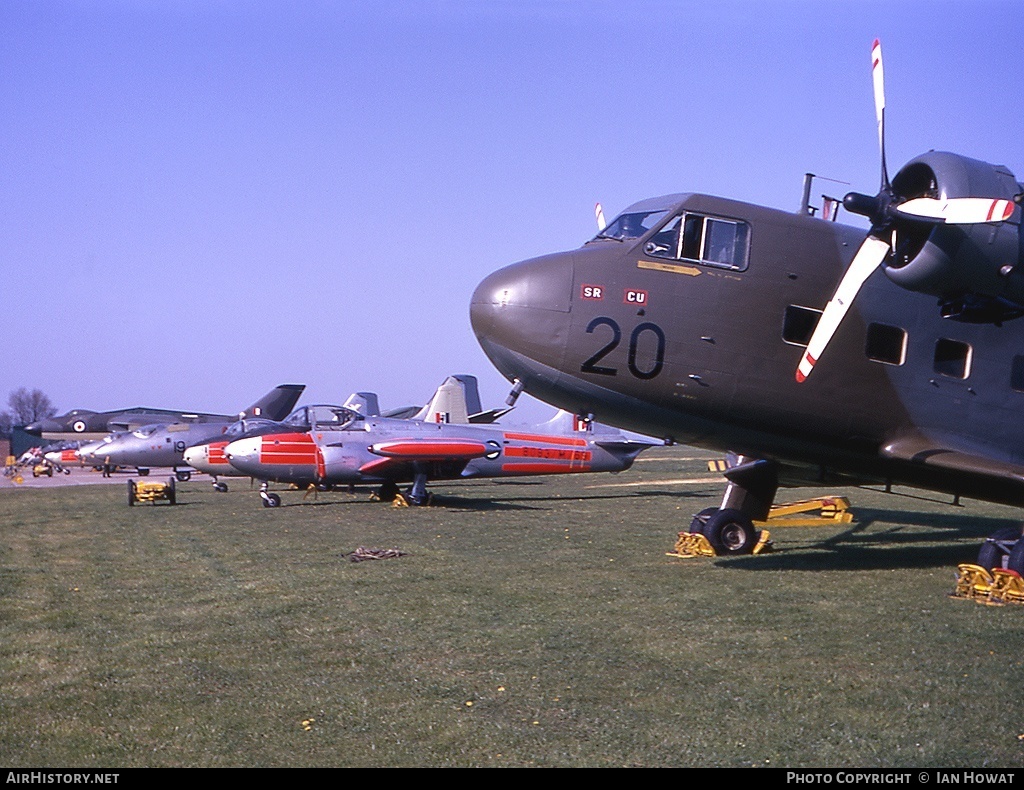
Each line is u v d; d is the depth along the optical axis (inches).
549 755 261.1
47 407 7170.3
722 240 512.1
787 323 508.1
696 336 502.6
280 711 300.8
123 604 472.7
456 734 278.1
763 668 340.8
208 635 402.3
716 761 255.3
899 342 518.9
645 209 535.8
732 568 563.5
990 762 252.5
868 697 306.0
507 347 513.7
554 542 695.7
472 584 515.5
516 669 343.9
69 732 285.3
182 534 777.6
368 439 1106.7
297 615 439.5
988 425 527.2
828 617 422.0
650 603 457.7
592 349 499.8
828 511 814.5
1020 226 423.2
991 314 443.2
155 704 309.9
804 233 520.4
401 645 380.5
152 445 1708.9
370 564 591.2
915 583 508.1
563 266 510.0
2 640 398.3
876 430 520.4
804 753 260.1
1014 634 386.9
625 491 1245.7
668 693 313.7
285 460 1069.8
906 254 449.4
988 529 781.9
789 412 512.1
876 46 452.8
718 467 1598.2
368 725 286.8
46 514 998.4
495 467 1170.6
